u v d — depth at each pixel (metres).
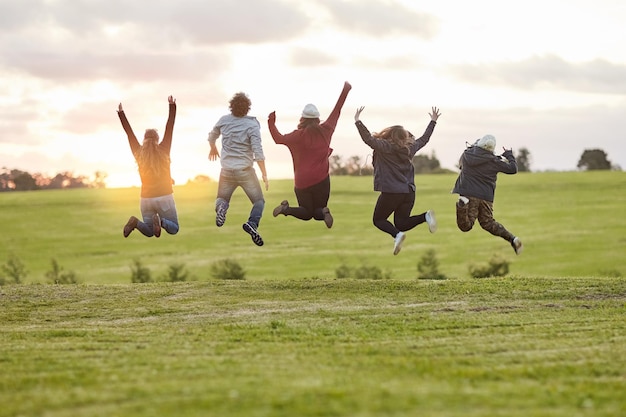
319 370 9.76
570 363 10.20
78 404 8.13
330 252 81.12
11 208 105.12
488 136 14.95
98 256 83.25
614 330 12.61
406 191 14.18
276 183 116.06
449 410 7.71
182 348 11.59
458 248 82.06
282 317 14.90
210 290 18.25
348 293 17.47
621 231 86.44
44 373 9.87
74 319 15.66
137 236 90.88
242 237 88.62
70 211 103.31
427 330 12.97
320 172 13.91
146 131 14.28
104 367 10.12
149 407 7.91
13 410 7.92
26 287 19.11
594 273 71.31
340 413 7.56
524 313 14.53
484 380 9.20
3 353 11.48
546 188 110.19
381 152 14.15
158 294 17.97
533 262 75.75
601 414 7.70
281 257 79.62
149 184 14.12
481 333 12.59
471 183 14.88
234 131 14.19
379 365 10.09
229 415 7.55
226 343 11.99
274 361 10.43
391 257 79.06
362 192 109.06
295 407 7.74
